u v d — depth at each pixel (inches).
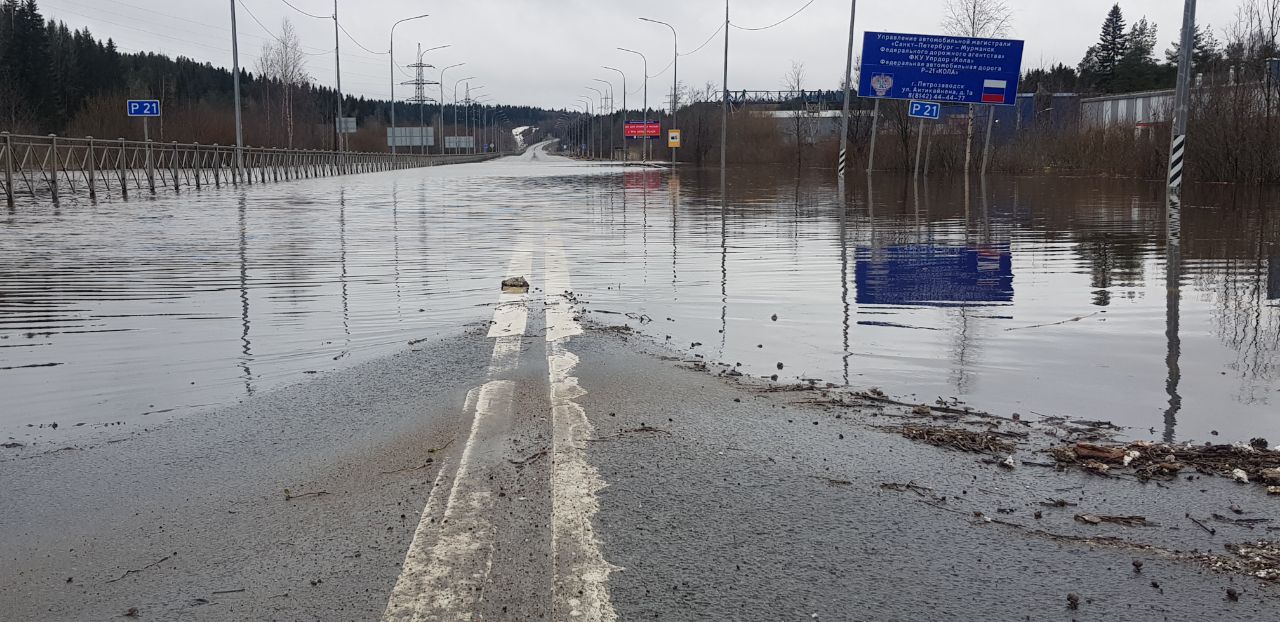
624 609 97.0
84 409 176.1
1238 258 442.3
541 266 405.1
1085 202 901.8
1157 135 1525.6
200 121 2753.4
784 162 3257.9
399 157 2891.2
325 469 139.4
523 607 97.1
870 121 2285.9
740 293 327.3
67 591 102.1
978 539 115.9
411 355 216.5
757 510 123.6
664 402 174.6
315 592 100.7
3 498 130.2
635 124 4739.2
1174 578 105.7
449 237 548.1
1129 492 132.3
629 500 125.8
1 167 1086.4
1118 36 4557.1
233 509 124.7
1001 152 1926.7
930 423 166.9
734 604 98.6
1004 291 336.8
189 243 505.0
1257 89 1242.6
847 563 108.7
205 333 251.4
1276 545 114.1
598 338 234.8
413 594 99.7
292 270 389.1
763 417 167.2
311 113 4015.8
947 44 1524.4
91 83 3789.4
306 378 198.7
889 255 454.3
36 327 261.0
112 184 1202.6
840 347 235.0
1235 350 235.3
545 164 3533.5
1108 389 194.9
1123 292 335.9
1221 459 145.8
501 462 139.7
